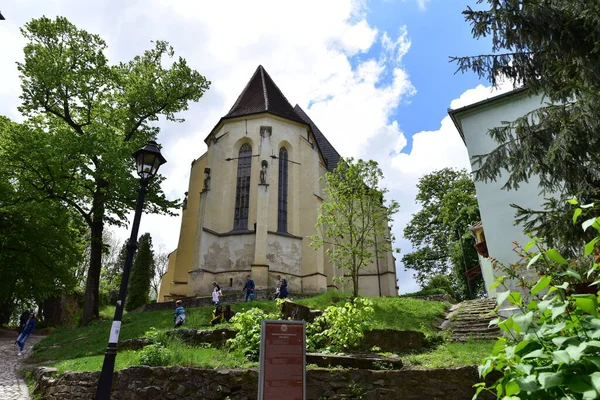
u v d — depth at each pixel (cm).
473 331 1190
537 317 260
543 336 233
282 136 2845
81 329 1845
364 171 1922
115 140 2155
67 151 1948
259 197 2480
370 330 1037
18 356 1495
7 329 2625
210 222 2531
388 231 2683
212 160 2664
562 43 784
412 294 2042
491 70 879
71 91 2241
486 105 1566
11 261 2191
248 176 2709
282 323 618
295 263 2542
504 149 923
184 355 876
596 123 739
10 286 2216
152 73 2494
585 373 200
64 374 912
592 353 207
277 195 2639
